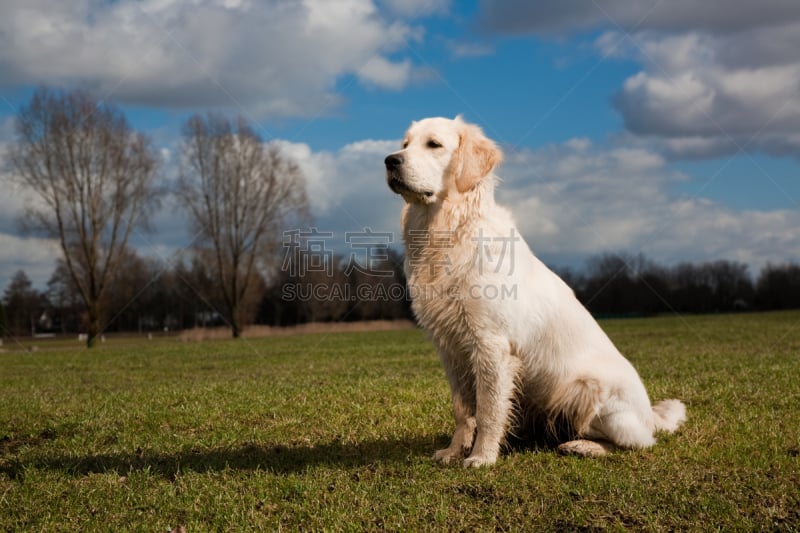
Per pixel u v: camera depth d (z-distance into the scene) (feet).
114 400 28.53
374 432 19.93
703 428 18.86
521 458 16.44
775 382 27.68
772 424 19.49
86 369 53.57
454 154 16.62
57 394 32.81
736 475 14.33
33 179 115.34
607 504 12.76
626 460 15.76
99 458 17.44
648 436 16.63
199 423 22.13
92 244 120.88
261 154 135.33
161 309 195.21
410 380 31.78
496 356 15.85
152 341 135.54
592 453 16.24
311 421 21.80
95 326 121.80
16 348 127.85
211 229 137.08
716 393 24.95
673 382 29.25
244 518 12.34
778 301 180.45
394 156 16.14
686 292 176.65
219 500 13.38
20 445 20.08
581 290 155.84
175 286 174.91
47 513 13.00
